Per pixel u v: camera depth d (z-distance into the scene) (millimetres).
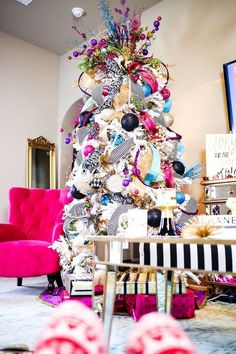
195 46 3246
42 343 398
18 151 4180
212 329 1644
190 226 1012
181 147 2459
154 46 3580
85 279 1989
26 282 3244
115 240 994
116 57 2359
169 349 395
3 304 2186
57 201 3119
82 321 441
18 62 4340
